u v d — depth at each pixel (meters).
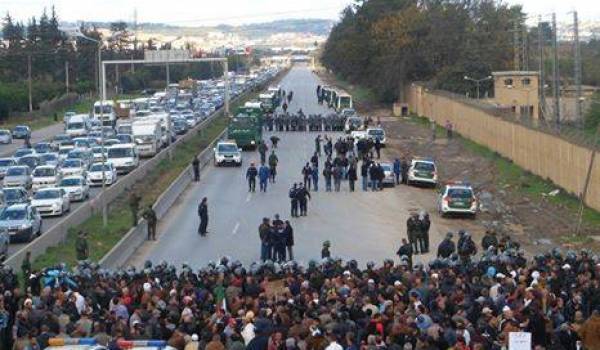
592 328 20.75
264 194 60.81
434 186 64.06
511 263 30.19
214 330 20.23
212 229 49.53
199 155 73.50
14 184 61.03
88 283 27.77
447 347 20.41
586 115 87.38
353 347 19.66
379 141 82.19
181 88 185.62
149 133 81.06
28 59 151.25
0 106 126.56
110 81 190.00
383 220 51.62
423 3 157.00
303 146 88.94
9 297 25.03
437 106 116.06
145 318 22.73
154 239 47.12
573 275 27.73
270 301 24.64
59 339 19.20
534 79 106.12
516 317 21.75
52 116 139.25
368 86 153.75
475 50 126.81
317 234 47.47
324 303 23.53
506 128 79.56
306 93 191.25
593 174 54.50
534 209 55.66
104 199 48.41
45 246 42.28
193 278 27.95
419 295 24.33
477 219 52.81
